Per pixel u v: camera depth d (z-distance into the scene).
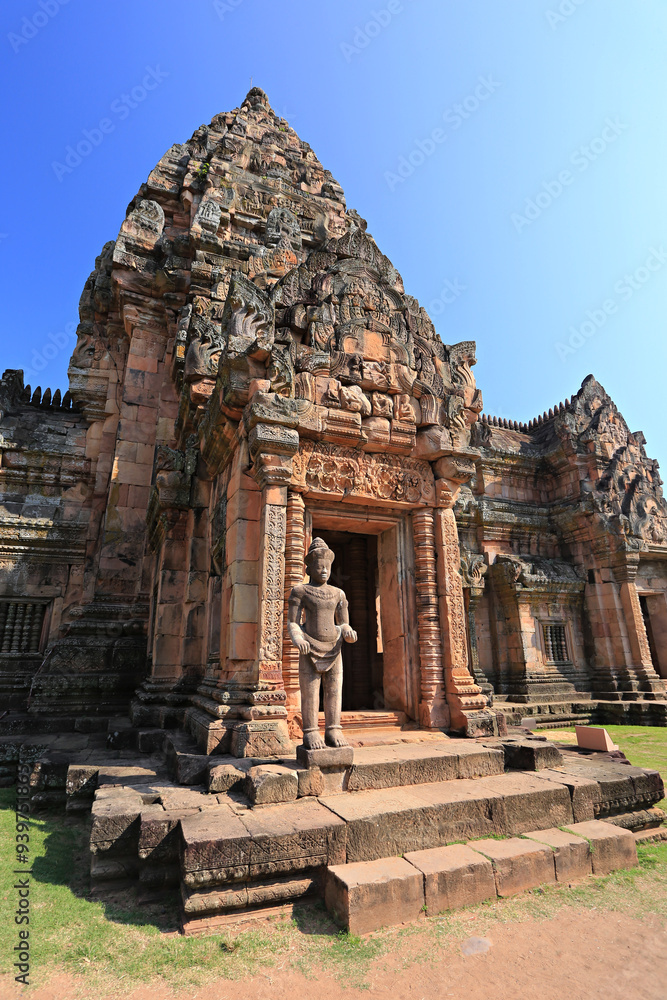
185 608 10.11
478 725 8.34
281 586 7.34
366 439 8.79
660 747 13.77
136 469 14.99
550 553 24.47
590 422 25.58
